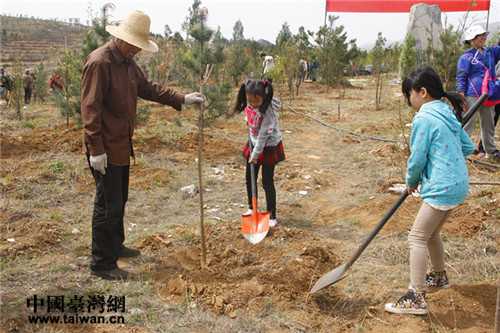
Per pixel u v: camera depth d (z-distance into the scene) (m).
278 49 19.89
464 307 3.07
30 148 7.19
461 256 3.84
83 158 6.82
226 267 3.74
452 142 2.90
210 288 3.39
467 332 2.82
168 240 4.20
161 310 3.15
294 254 3.93
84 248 4.04
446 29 9.09
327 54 18.39
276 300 3.29
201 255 4.00
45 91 15.94
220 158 7.39
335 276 3.18
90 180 5.89
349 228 4.76
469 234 4.20
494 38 8.91
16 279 3.40
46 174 5.87
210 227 4.54
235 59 18.00
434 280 3.30
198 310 3.15
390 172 6.36
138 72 3.70
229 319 3.07
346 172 6.82
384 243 4.25
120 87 3.38
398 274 3.64
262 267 3.74
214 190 5.89
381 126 9.73
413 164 2.94
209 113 8.30
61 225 4.44
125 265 3.78
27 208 4.79
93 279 3.51
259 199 5.56
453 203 2.88
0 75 14.46
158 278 3.58
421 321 2.94
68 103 8.51
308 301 3.30
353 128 9.80
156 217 4.90
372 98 14.79
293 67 15.70
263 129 4.29
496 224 4.25
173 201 5.37
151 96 3.76
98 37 8.91
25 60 43.31
